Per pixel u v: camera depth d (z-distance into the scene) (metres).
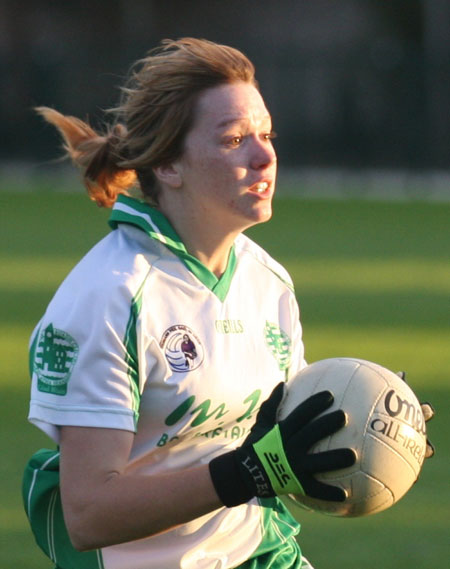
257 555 12.16
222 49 11.46
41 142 102.94
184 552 11.67
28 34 131.38
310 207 89.19
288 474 10.21
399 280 53.09
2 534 20.23
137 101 11.53
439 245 67.19
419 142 100.19
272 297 12.31
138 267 11.20
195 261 11.52
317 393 10.44
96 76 99.31
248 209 11.40
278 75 101.25
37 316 42.16
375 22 134.62
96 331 10.84
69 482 10.75
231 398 11.48
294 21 132.50
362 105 100.75
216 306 11.56
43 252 61.44
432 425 27.55
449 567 18.77
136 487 10.51
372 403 10.89
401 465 10.91
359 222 79.44
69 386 10.85
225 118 11.26
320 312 44.16
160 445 11.34
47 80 100.44
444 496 22.80
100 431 10.75
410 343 37.72
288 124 101.56
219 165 11.29
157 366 11.13
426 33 122.56
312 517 21.94
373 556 19.33
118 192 12.45
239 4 132.00
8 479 23.27
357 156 101.19
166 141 11.39
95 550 11.66
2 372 33.28
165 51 11.80
